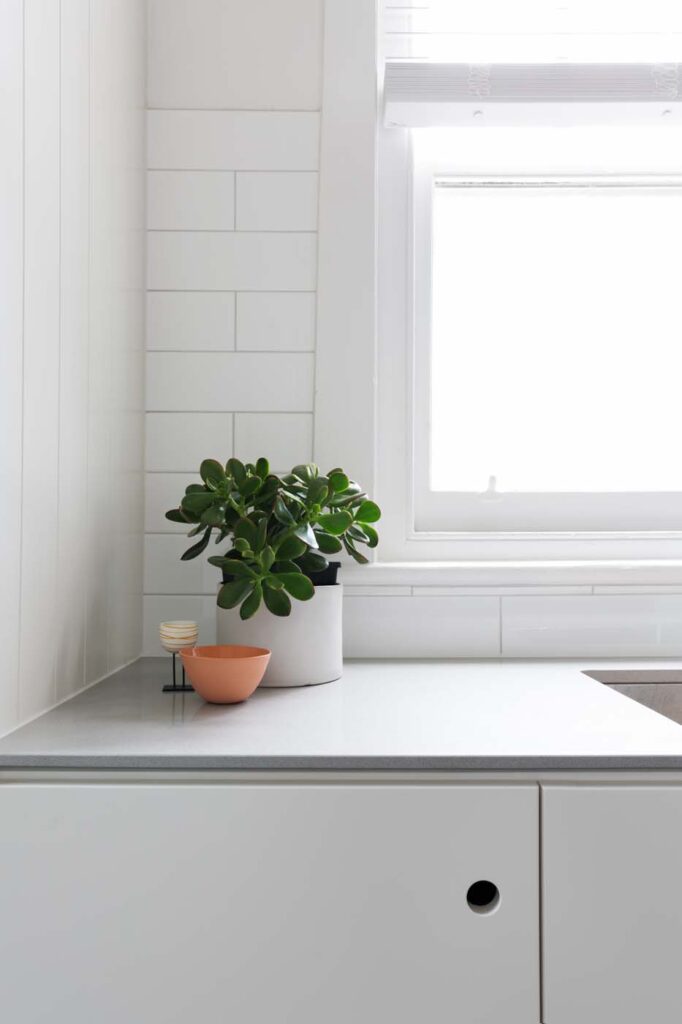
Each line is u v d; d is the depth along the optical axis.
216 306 1.51
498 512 1.62
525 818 0.90
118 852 0.89
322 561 1.24
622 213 1.66
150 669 1.38
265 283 1.51
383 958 0.90
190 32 1.51
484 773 0.92
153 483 1.50
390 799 0.90
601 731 1.00
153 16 1.50
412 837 0.90
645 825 0.90
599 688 1.24
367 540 1.37
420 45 1.53
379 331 1.55
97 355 1.24
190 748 0.92
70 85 1.13
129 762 0.90
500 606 1.49
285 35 1.51
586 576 1.49
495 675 1.35
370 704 1.14
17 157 0.96
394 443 1.55
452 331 1.65
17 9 0.96
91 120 1.21
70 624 1.15
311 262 1.51
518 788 0.90
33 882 0.89
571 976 0.90
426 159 1.61
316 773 0.92
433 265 1.62
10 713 0.98
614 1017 0.90
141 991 0.89
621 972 0.90
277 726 1.02
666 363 1.66
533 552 1.56
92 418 1.22
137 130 1.45
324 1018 0.90
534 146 1.62
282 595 1.18
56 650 1.11
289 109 1.51
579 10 1.52
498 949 0.90
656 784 0.92
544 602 1.49
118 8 1.34
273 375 1.51
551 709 1.11
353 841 0.90
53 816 0.89
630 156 1.63
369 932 0.90
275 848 0.90
